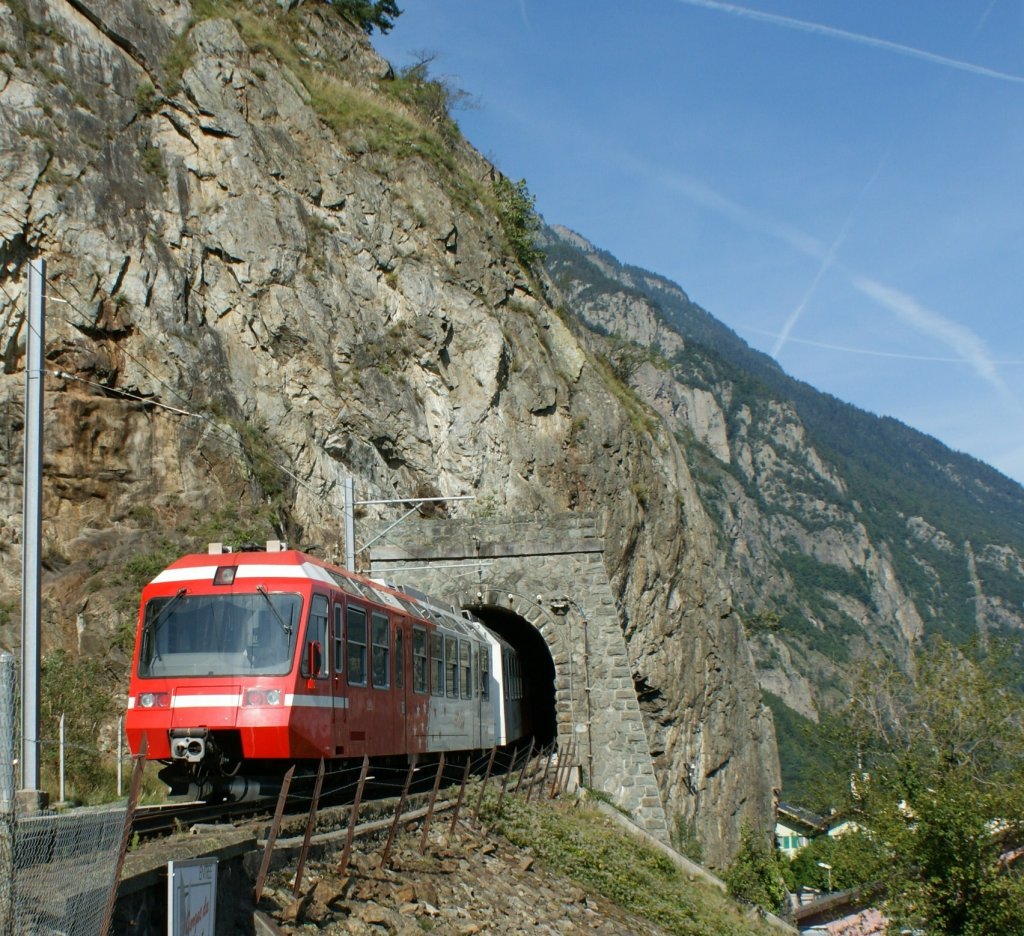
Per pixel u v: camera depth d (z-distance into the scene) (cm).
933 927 2359
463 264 4550
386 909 1158
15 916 625
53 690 2270
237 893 984
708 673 5244
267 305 3709
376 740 1773
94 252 3195
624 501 4809
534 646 4012
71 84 3403
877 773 2606
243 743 1427
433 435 4191
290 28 4841
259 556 1562
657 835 2816
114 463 3061
